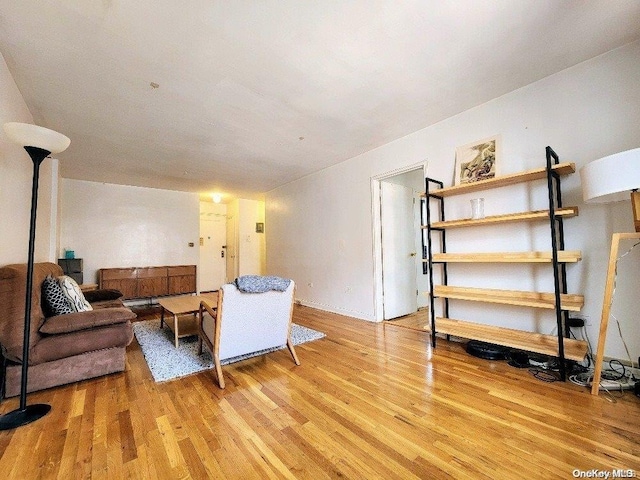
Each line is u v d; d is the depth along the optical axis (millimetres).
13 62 1974
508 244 2559
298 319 4039
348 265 4266
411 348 2762
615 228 2035
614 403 1674
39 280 2152
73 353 2020
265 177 5152
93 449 1355
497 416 1583
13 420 1554
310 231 5000
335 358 2529
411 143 3342
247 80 2238
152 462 1270
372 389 1935
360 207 4066
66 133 3146
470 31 1774
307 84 2307
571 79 2189
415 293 4508
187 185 5664
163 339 3141
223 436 1451
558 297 1962
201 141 3430
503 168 2539
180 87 2316
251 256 7191
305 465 1246
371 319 3910
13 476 1189
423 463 1246
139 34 1744
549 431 1438
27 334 1689
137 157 3957
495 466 1219
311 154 3998
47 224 3697
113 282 5078
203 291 7305
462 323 2760
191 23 1664
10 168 2125
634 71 1935
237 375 2197
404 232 4359
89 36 1753
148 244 5715
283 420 1588
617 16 1676
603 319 1753
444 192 2846
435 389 1912
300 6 1559
